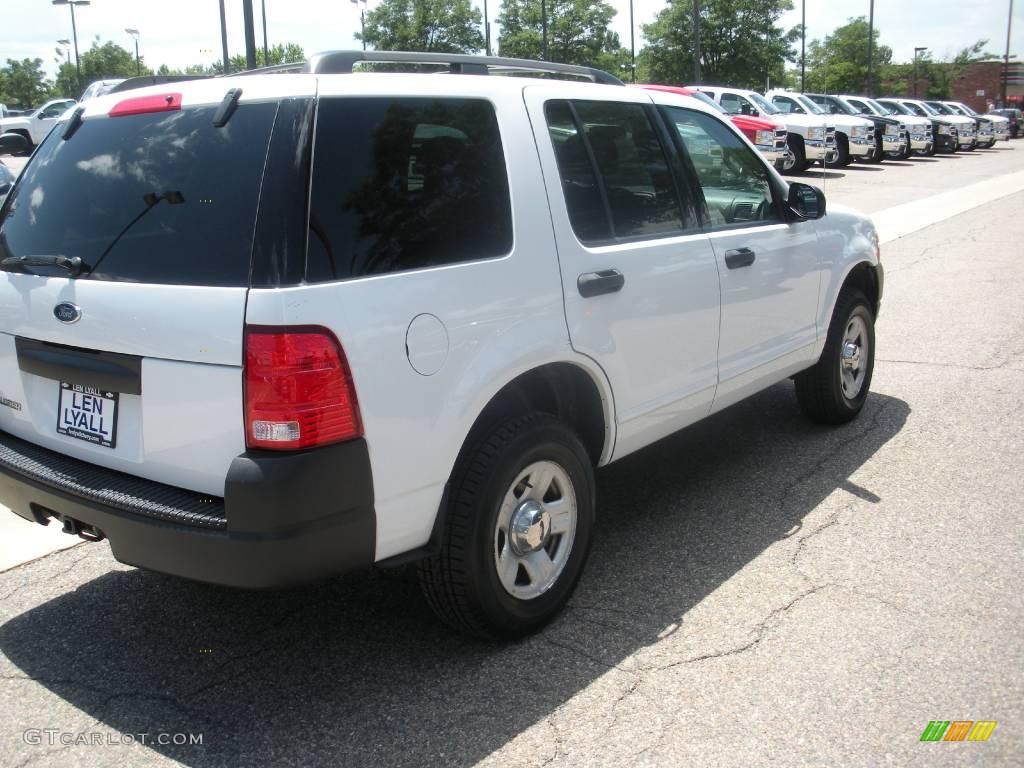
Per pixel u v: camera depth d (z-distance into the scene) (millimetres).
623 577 3779
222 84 2859
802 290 4777
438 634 3396
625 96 3840
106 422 2906
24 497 3096
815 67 69188
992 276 10102
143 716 2943
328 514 2623
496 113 3221
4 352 3180
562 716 2895
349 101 2777
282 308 2508
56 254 2994
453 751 2748
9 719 2934
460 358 2910
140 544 2744
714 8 46125
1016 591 3555
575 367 3406
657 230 3811
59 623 3520
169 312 2652
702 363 4066
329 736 2828
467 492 2992
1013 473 4738
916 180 22219
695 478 4828
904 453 5074
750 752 2695
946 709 2861
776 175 4719
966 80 76750
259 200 2602
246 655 3287
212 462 2664
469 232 3006
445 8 53844
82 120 3203
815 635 3295
